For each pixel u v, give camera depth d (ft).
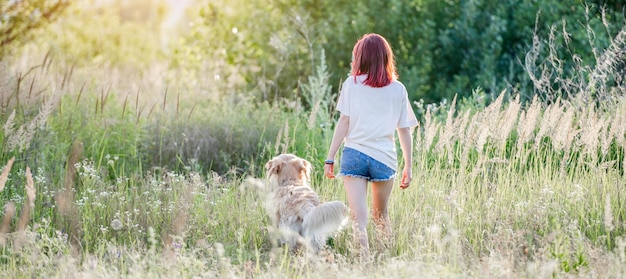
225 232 20.16
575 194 20.56
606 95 25.77
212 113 31.48
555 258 16.65
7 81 27.89
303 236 18.01
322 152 28.22
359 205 18.04
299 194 18.53
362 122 17.93
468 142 21.43
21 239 17.22
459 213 19.65
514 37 39.50
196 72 40.55
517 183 21.90
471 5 40.22
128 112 28.37
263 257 19.01
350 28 41.27
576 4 38.63
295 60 40.93
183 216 19.60
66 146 25.76
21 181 22.48
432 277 14.98
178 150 28.35
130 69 38.14
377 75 17.87
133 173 26.25
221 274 16.24
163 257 16.80
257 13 42.09
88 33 50.60
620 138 21.47
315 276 15.85
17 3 38.55
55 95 24.14
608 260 16.26
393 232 18.90
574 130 21.59
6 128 22.26
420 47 41.29
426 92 40.91
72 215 19.56
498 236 18.35
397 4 40.96
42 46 39.68
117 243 19.39
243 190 21.76
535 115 21.52
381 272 15.96
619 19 36.94
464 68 40.40
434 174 22.59
